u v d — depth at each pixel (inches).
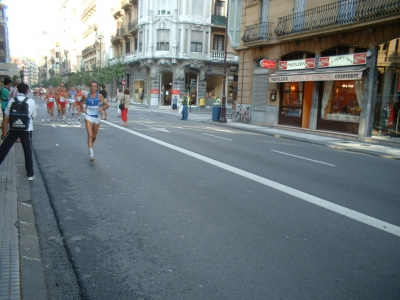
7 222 185.5
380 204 248.5
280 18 861.8
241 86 1034.1
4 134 424.8
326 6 738.2
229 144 519.2
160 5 1616.6
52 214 210.4
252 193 261.4
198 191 262.1
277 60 896.3
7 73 754.2
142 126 706.8
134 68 1937.7
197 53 1649.9
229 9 1049.5
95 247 169.3
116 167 330.0
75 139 489.4
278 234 188.4
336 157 466.9
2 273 137.3
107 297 129.5
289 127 854.5
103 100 354.9
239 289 135.6
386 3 610.2
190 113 1412.4
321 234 189.9
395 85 649.6
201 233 187.0
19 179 277.4
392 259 163.8
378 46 663.1
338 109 756.0
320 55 780.6
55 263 153.6
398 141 619.2
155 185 274.5
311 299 130.3
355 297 132.5
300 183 298.4
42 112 1011.3
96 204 228.7
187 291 133.8
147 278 142.6
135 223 198.8
